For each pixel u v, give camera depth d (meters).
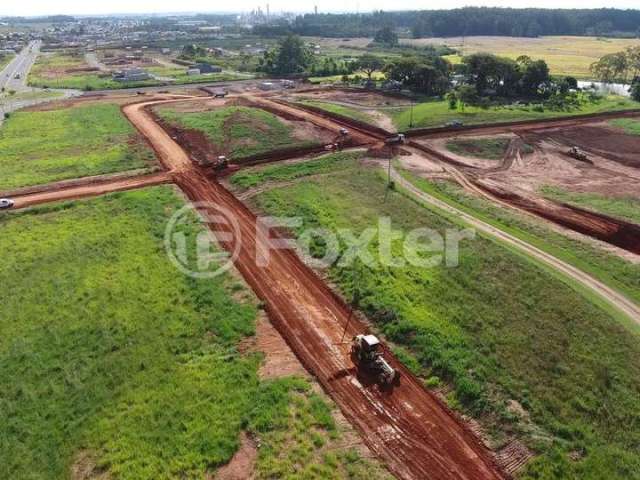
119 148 76.81
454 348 33.34
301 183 62.81
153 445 26.36
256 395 29.75
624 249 47.78
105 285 40.50
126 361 32.44
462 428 28.22
